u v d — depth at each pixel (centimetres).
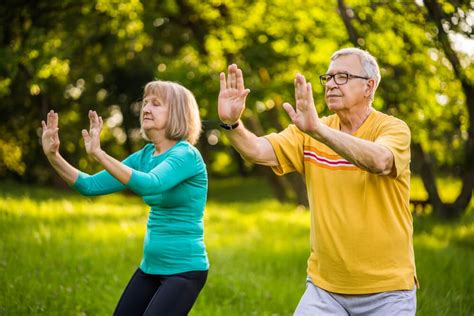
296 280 660
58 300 533
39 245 755
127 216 1191
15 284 561
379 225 299
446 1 699
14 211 1073
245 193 2936
